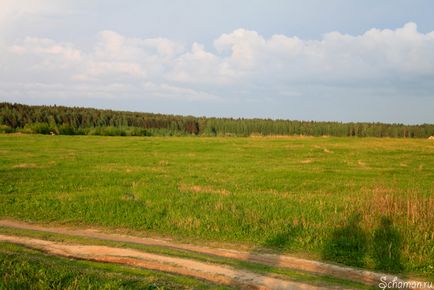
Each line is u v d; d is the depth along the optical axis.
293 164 33.09
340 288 8.90
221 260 10.58
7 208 15.83
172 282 8.88
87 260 10.52
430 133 122.81
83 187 20.44
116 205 15.81
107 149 42.31
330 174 27.44
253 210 14.43
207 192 18.16
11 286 7.82
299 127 125.81
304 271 9.91
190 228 13.23
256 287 8.85
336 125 126.19
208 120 132.50
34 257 10.45
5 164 28.83
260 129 127.12
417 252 10.70
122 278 8.98
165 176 24.50
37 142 47.81
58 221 14.47
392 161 35.88
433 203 13.71
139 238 12.66
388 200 14.10
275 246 11.84
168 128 128.38
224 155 38.72
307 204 15.41
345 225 12.52
